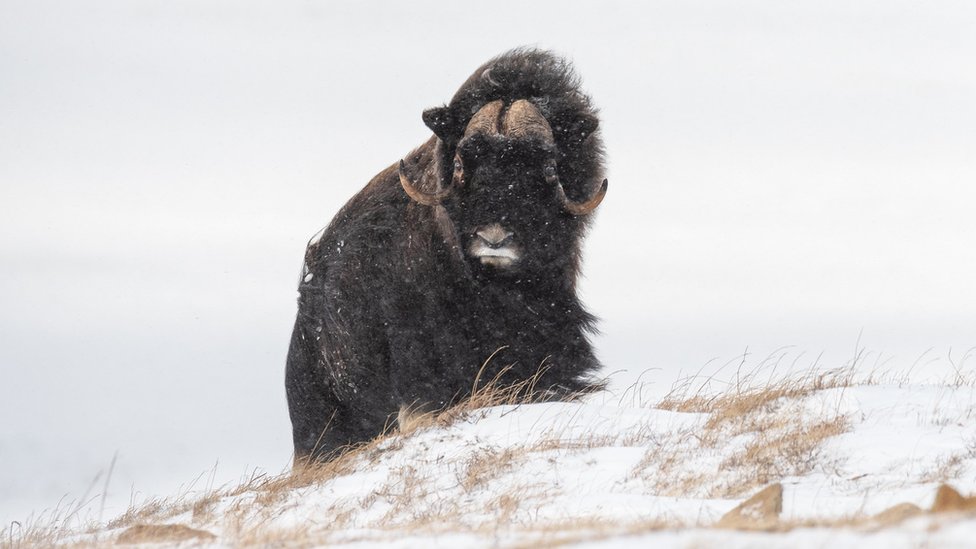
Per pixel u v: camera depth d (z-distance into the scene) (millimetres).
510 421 46594
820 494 36812
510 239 46375
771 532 26594
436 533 31016
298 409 55281
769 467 40188
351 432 53625
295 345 55312
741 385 50781
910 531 25250
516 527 33188
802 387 48406
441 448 45594
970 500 28766
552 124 48750
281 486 46500
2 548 36750
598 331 51812
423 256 49500
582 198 49188
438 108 48594
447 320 49344
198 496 51281
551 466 42281
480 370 49375
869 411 44625
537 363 49719
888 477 38094
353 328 51344
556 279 49250
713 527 28438
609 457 42844
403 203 51062
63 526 48250
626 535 26984
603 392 52125
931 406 44812
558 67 50406
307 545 29750
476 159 46531
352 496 43156
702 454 42688
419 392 49719
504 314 49000
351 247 51781
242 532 34969
